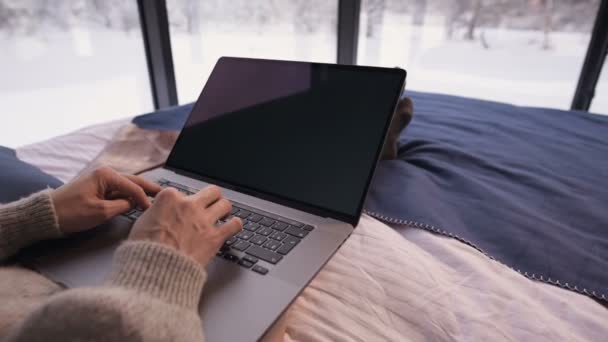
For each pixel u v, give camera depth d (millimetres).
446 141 960
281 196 532
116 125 1055
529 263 485
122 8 1902
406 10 2385
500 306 408
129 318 239
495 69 2320
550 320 389
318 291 437
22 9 1598
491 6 2182
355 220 476
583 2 1956
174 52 2135
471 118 1166
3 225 379
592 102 2080
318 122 564
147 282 280
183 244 340
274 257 402
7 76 1618
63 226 402
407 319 398
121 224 456
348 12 2406
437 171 770
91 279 366
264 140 595
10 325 296
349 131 537
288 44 2527
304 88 595
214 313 321
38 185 586
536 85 2248
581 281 451
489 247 519
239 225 399
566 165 813
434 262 490
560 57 2125
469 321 390
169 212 361
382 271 458
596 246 516
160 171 637
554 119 1172
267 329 309
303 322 401
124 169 790
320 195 512
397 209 610
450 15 2303
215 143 631
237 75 667
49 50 1718
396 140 836
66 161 855
